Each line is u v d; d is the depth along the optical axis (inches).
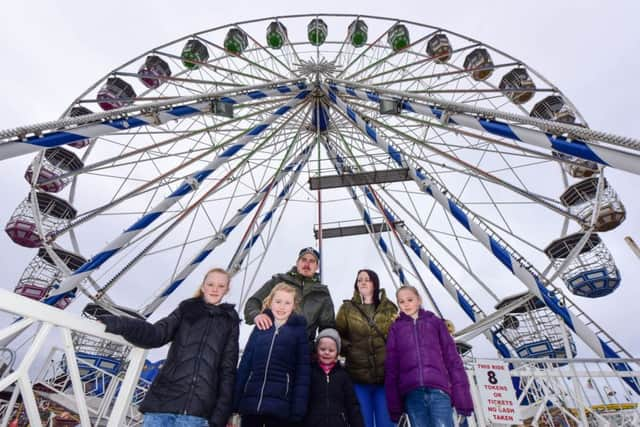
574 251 576.7
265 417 146.0
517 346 690.2
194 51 731.4
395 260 729.6
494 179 605.3
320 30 783.7
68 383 567.2
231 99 499.8
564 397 328.8
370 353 183.2
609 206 578.2
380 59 723.4
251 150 669.9
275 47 787.4
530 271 438.0
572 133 268.1
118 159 573.9
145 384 523.8
